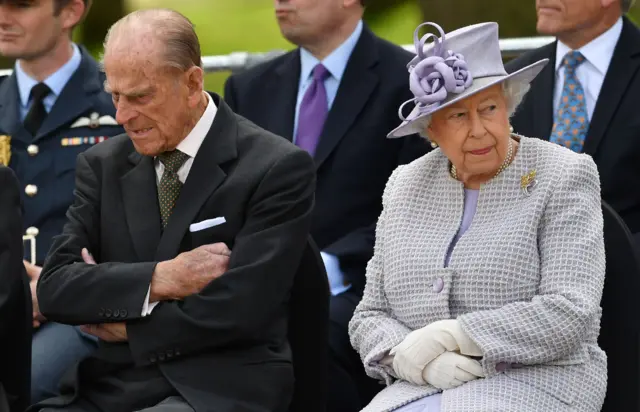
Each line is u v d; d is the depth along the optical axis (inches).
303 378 601.3
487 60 535.5
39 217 751.7
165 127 574.2
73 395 587.8
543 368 521.7
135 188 597.9
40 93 769.6
